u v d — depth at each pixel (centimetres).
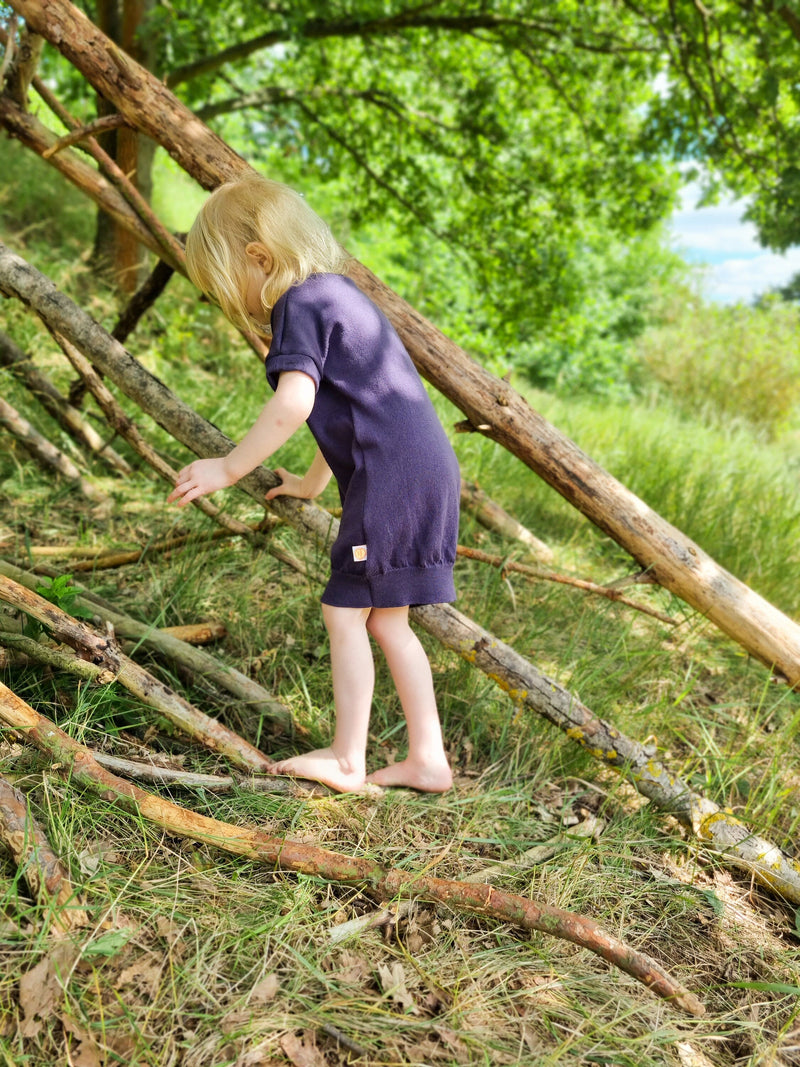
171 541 282
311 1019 138
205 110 671
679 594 261
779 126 597
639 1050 146
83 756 173
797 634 254
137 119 255
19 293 241
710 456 579
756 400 1073
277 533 308
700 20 605
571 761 228
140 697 195
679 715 253
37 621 194
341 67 759
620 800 222
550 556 365
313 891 169
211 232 195
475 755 235
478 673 255
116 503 333
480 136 717
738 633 258
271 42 613
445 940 164
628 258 1509
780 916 192
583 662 264
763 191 624
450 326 845
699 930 182
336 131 734
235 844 168
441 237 750
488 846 196
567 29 641
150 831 173
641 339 1336
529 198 735
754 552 393
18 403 368
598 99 725
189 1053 129
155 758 196
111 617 228
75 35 246
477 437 438
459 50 724
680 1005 155
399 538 190
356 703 200
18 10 245
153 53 548
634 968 155
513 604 290
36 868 148
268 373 185
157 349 472
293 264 194
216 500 319
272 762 203
